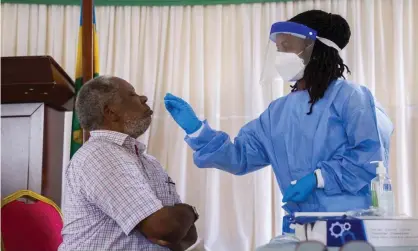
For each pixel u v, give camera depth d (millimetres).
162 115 3586
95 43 3127
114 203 1645
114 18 3693
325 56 1972
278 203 3396
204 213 3449
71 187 1761
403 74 3438
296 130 1961
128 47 3650
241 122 3533
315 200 1855
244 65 3553
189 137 2117
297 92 2045
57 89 2723
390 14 3502
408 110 3396
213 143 2096
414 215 3303
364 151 1831
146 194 1656
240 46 3600
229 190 3469
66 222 1772
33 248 2197
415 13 3459
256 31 3564
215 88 3572
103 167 1687
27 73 2670
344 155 1864
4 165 2740
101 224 1704
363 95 1917
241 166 2131
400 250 1237
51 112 2863
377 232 1249
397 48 3441
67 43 3674
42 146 2744
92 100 1868
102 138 1823
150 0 3672
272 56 2078
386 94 3424
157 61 3637
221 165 2125
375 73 3457
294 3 3566
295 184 1815
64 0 3695
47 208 2326
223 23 3641
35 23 3697
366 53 3459
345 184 1799
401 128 3385
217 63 3592
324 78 1950
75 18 3701
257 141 2121
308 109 1954
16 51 3670
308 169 1915
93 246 1697
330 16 2021
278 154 2010
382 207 1578
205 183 3471
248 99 3516
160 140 3562
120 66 3654
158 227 1622
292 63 1970
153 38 3652
